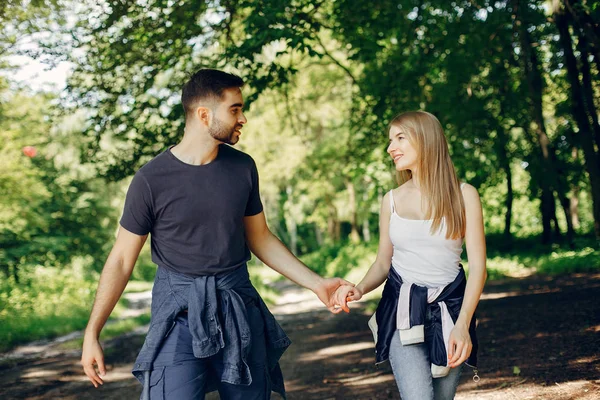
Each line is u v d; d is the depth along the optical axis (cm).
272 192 4141
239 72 1007
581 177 2177
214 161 300
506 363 643
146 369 286
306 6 983
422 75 1281
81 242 3359
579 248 1956
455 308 304
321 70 2391
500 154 2197
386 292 316
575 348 664
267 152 3045
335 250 3566
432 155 307
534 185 2322
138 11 936
